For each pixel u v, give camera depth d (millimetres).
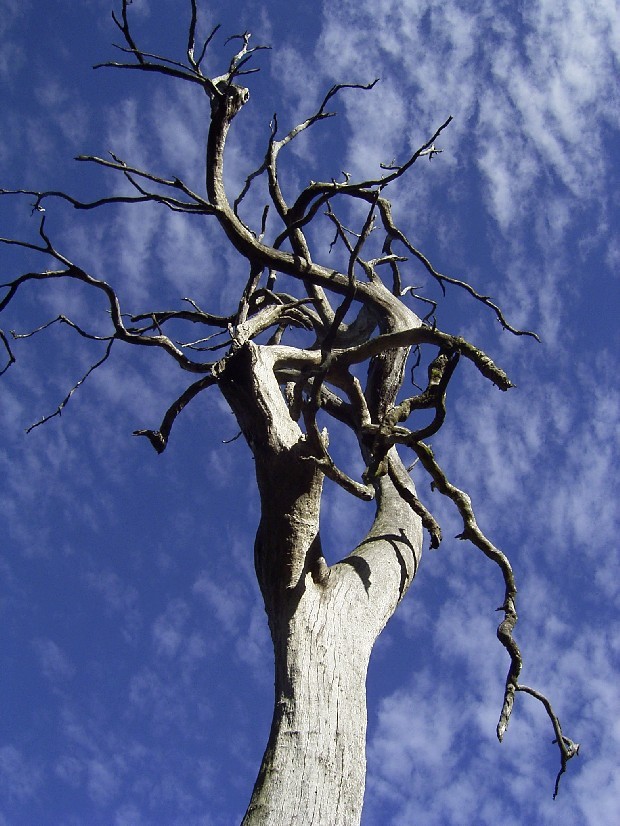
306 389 8266
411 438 6453
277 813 4863
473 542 7250
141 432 6918
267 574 6141
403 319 8648
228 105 7430
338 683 5555
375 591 6324
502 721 6734
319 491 6258
